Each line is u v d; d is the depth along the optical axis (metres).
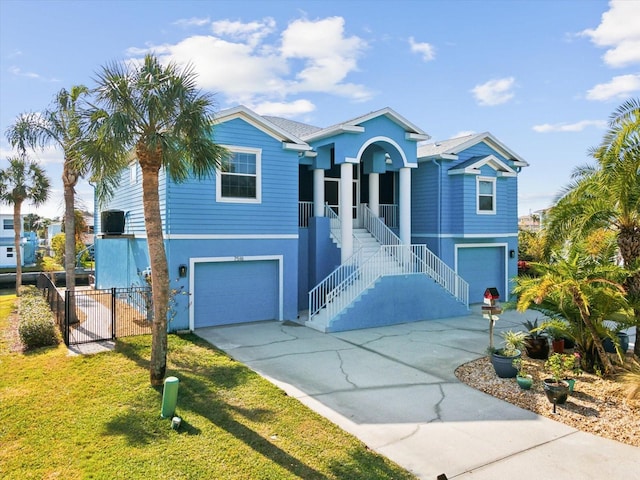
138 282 14.86
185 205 12.28
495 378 8.32
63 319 11.26
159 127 7.63
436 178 17.58
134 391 7.40
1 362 9.23
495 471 5.01
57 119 13.16
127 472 4.93
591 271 8.64
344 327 12.75
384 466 5.09
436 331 12.70
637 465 5.14
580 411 6.73
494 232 17.91
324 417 6.51
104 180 8.76
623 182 8.70
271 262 13.89
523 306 8.58
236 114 12.92
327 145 15.52
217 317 13.02
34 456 5.35
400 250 15.66
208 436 5.82
